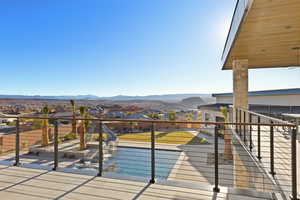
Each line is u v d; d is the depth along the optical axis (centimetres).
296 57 570
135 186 227
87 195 204
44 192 212
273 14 291
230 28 448
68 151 906
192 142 1105
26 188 223
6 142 802
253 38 401
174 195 203
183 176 621
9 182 241
